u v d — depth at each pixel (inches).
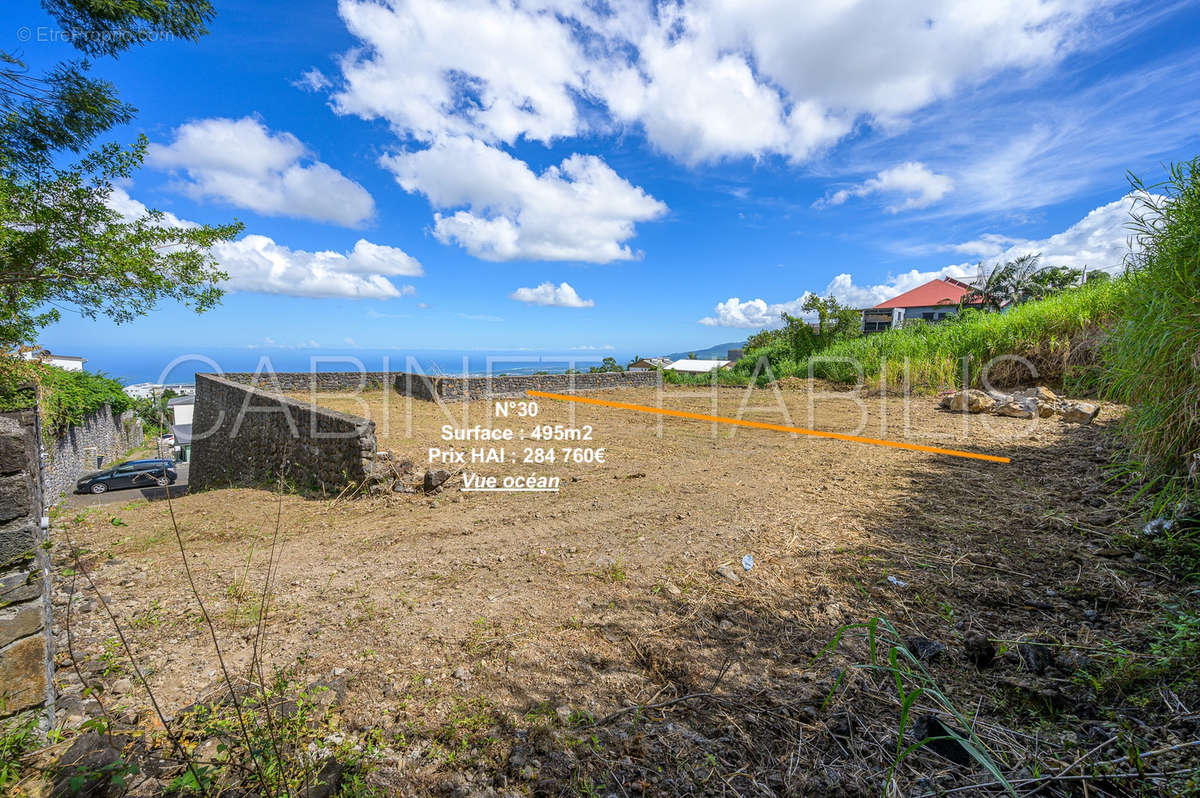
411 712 90.8
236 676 104.6
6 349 335.3
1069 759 69.2
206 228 305.7
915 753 73.9
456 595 141.4
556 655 108.0
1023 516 165.8
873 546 153.6
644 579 144.0
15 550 71.5
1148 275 157.8
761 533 172.6
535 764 76.7
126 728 83.6
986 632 103.8
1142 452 163.2
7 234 251.9
